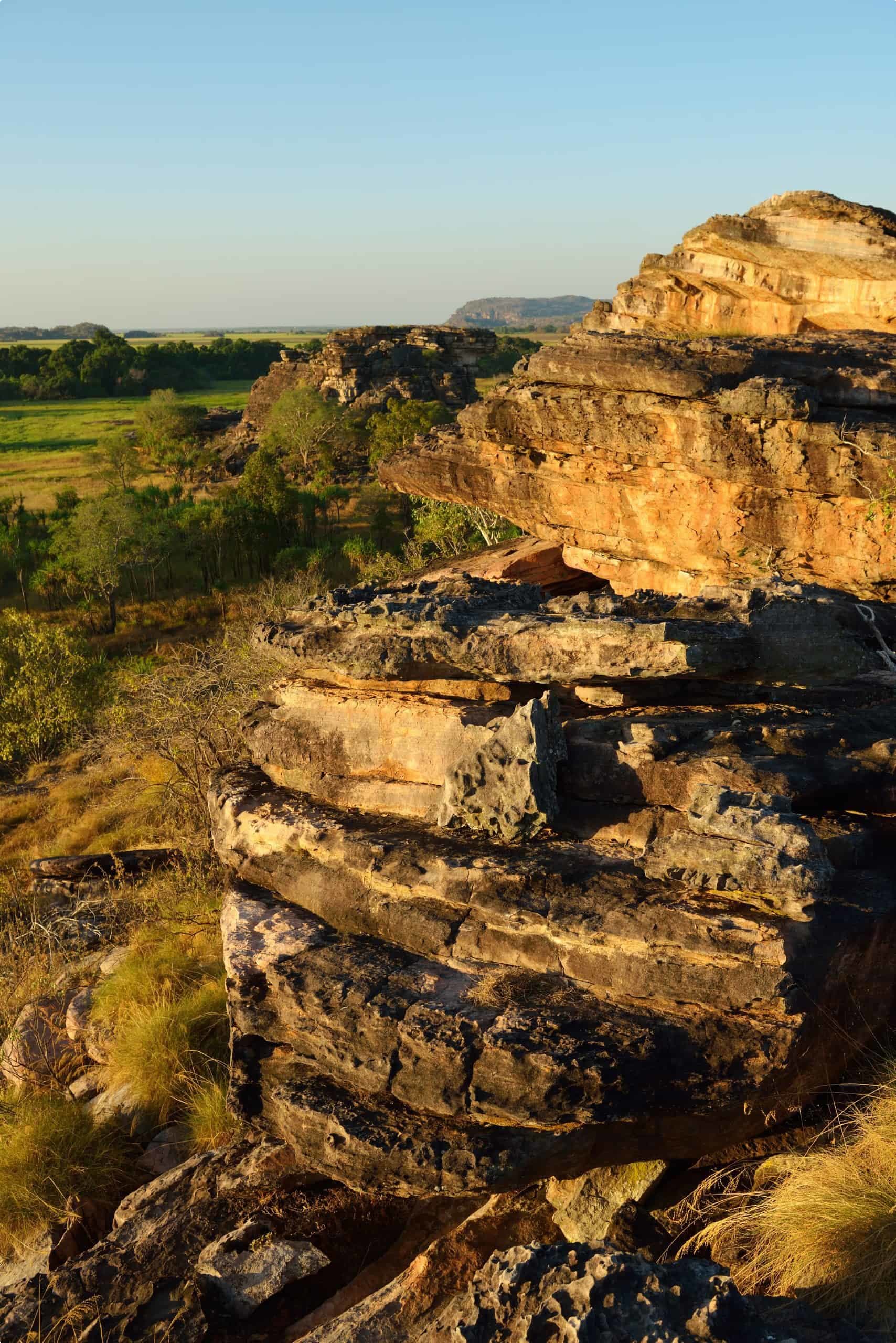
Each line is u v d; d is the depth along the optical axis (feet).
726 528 46.65
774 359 44.06
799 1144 18.29
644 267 63.67
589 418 50.08
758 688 23.34
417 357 375.66
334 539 226.38
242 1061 20.21
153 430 370.32
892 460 40.37
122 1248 20.95
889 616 25.71
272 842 23.29
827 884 16.81
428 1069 17.21
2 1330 19.31
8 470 342.03
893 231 52.95
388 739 23.63
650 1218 17.60
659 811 19.84
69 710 109.29
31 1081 32.96
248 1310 18.61
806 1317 13.51
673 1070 16.44
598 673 21.72
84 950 43.75
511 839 20.61
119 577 178.81
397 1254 19.51
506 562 63.67
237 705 53.26
